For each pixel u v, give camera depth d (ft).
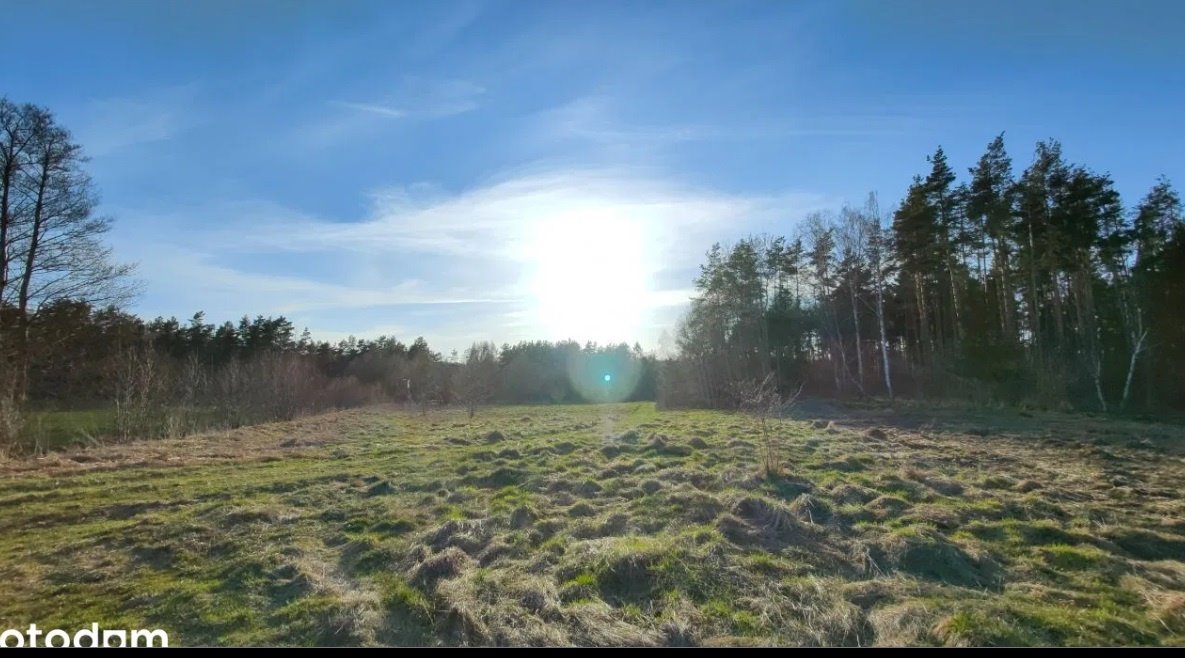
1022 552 17.78
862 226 95.04
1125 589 15.12
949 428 50.11
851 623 13.35
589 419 71.10
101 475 32.07
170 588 15.98
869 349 105.50
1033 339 82.89
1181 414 64.54
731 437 42.19
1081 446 38.40
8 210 52.47
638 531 20.11
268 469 34.04
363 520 22.24
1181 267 76.84
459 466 33.30
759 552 17.85
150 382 62.03
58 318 54.90
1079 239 75.97
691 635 13.07
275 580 16.48
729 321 105.29
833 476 27.63
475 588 15.44
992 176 82.48
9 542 20.45
